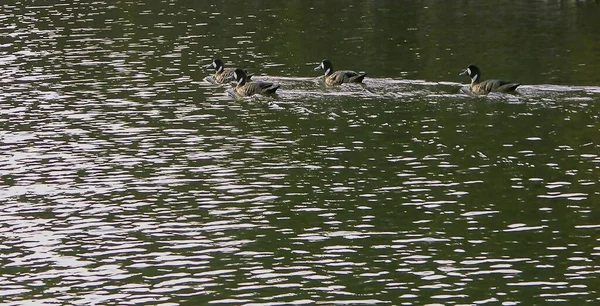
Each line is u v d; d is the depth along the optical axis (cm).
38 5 14288
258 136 7150
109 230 5338
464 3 13988
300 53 10388
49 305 4425
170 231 5306
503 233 5194
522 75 9038
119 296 4503
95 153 6806
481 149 6712
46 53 10581
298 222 5409
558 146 6725
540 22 12156
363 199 5766
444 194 5825
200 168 6419
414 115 7644
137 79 9212
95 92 8688
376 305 4353
